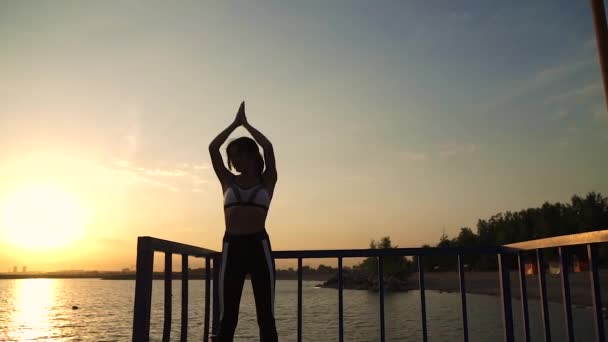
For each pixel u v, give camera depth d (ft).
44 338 132.46
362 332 106.11
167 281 10.61
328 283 482.28
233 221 9.29
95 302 348.79
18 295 497.87
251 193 9.39
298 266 13.25
